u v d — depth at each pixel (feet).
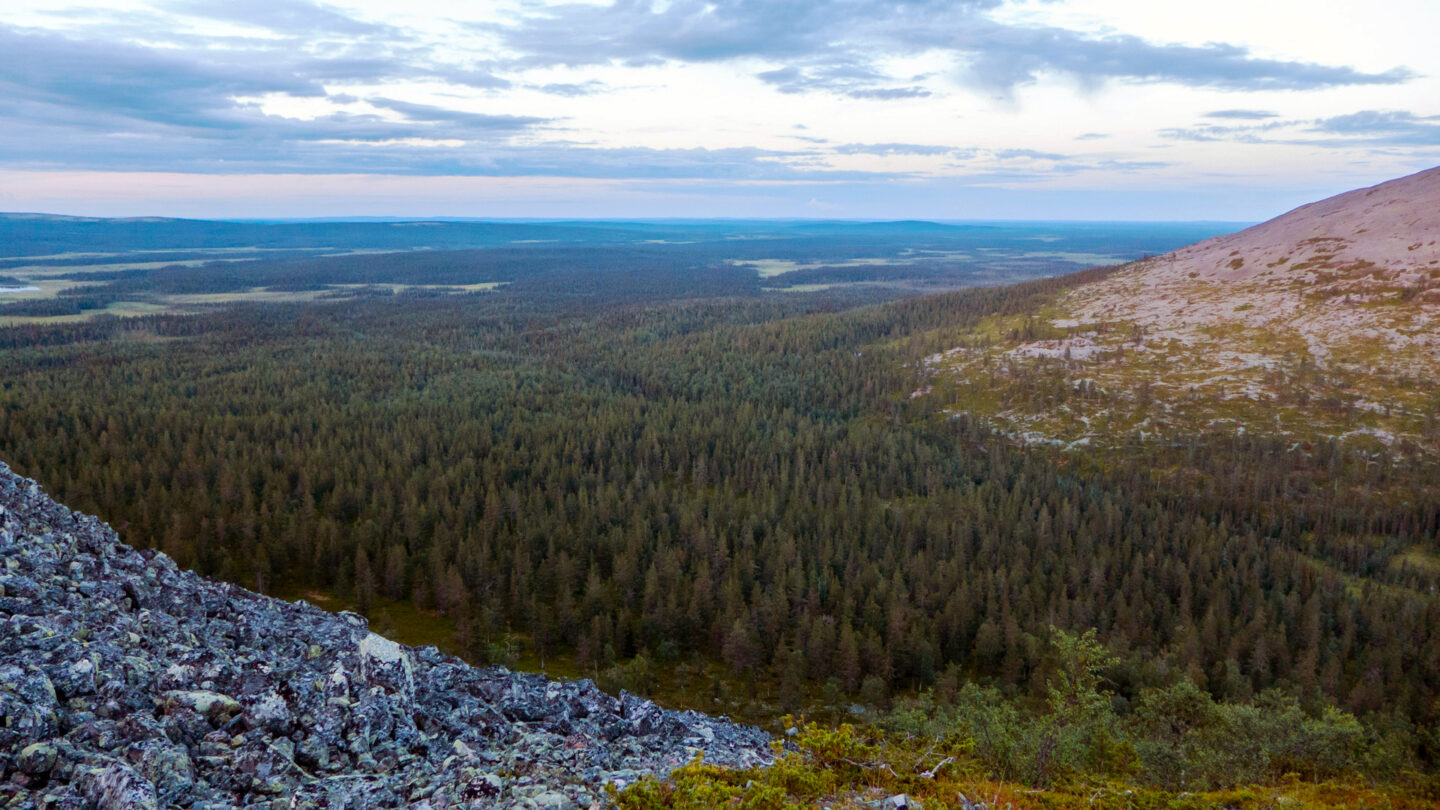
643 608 365.40
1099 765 122.42
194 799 64.08
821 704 303.68
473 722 89.81
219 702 75.77
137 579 101.91
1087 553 400.88
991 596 344.49
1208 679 289.74
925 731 145.07
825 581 377.30
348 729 78.54
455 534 407.64
